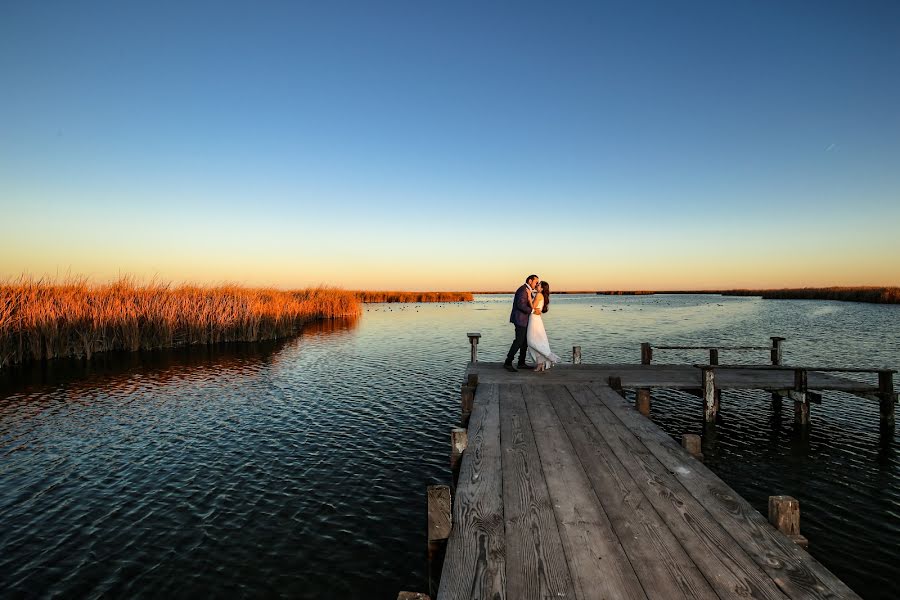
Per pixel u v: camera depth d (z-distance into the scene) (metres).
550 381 10.98
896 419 11.90
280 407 13.33
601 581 3.28
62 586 5.48
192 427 11.46
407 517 7.16
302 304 41.25
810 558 3.54
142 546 6.34
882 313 46.16
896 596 5.18
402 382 16.64
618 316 48.09
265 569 5.84
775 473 8.56
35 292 19.55
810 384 10.93
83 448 9.99
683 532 3.99
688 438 5.98
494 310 60.12
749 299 103.69
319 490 8.08
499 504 4.57
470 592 3.17
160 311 23.36
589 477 5.27
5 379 16.27
